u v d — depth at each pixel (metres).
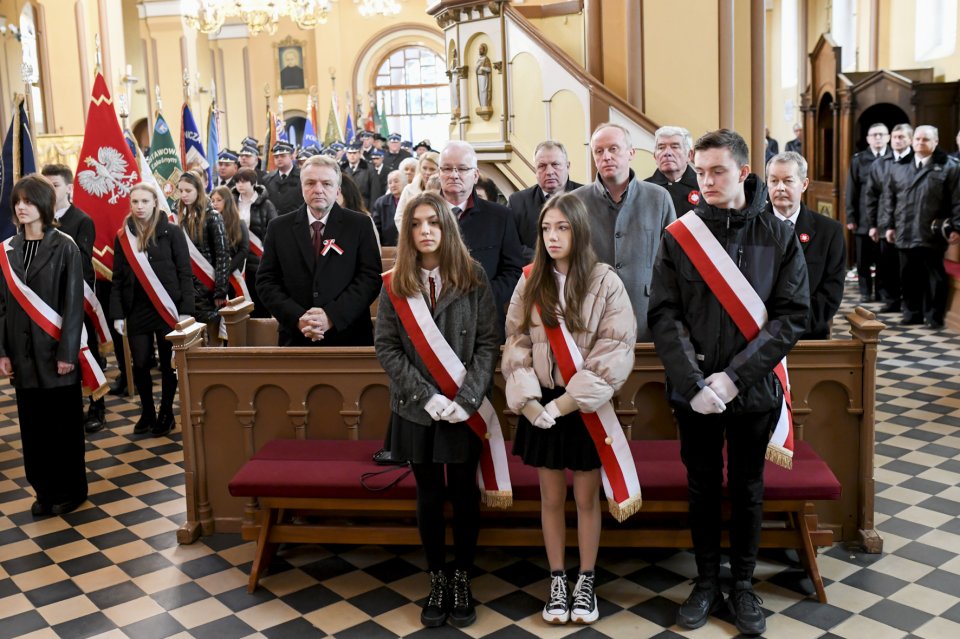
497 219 4.22
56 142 13.92
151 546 4.16
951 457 4.95
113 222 6.60
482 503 3.80
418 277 3.36
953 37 10.87
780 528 3.69
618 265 4.02
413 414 3.32
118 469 5.22
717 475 3.27
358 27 24.66
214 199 6.87
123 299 5.73
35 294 4.41
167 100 21.75
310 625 3.42
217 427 4.19
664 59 6.63
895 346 7.48
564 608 3.37
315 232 4.20
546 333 3.29
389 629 3.38
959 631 3.24
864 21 13.66
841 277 4.14
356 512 3.96
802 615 3.37
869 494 3.87
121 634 3.40
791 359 3.85
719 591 3.40
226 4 15.65
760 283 3.08
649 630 3.31
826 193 11.81
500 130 7.36
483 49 7.39
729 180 3.07
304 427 4.11
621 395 3.98
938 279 8.02
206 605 3.60
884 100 10.41
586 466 3.29
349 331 4.25
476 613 3.47
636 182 4.07
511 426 4.10
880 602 3.45
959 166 7.71
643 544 3.72
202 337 4.37
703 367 3.15
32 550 4.16
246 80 24.56
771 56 19.36
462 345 3.35
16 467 5.35
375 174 11.36
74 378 4.49
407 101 25.08
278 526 3.80
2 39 15.12
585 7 6.88
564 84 6.68
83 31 15.04
